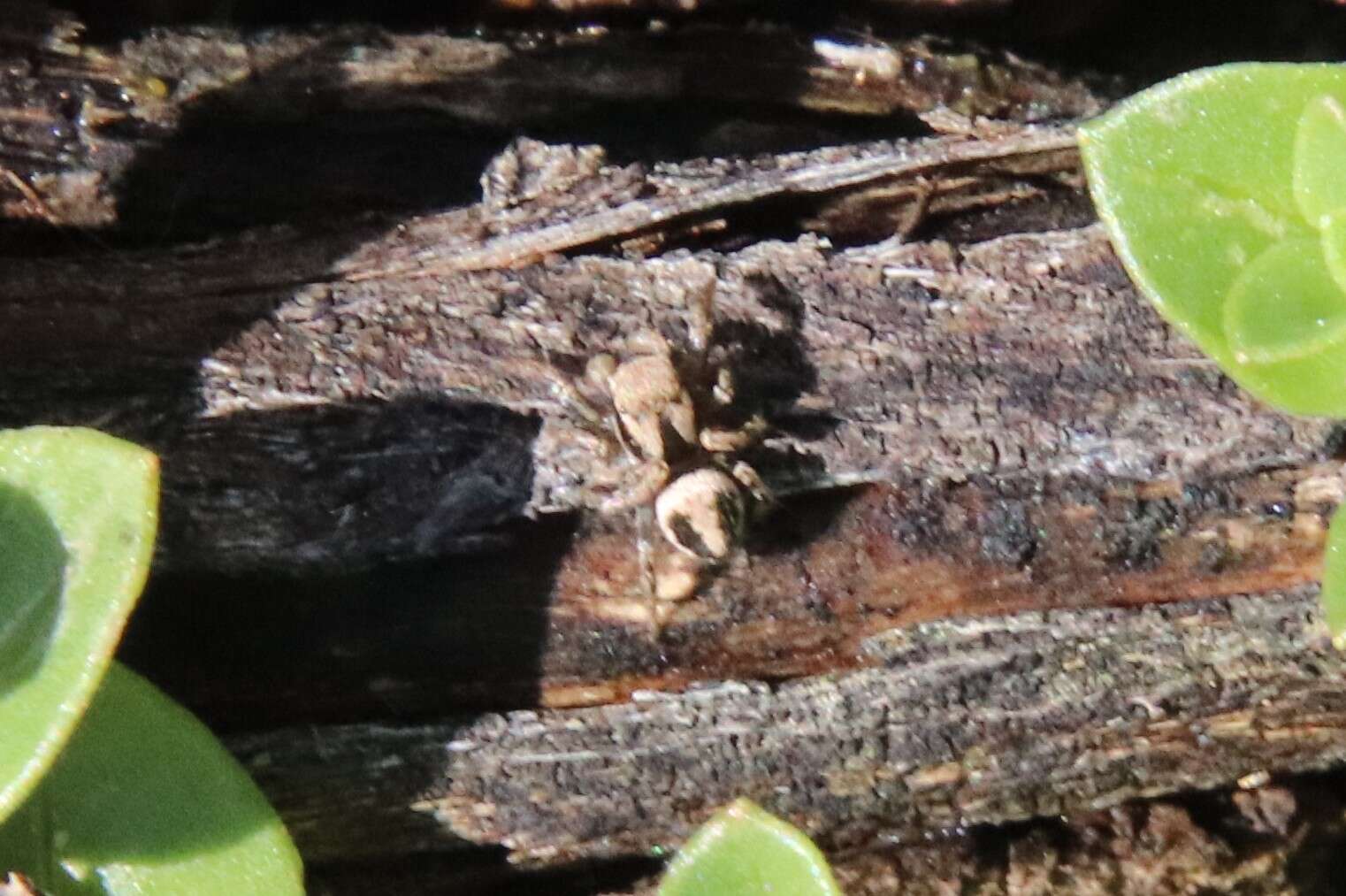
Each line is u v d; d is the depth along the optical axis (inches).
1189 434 5.8
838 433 5.8
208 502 5.7
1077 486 5.8
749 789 5.8
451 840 5.8
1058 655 5.8
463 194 5.9
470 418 5.8
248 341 5.8
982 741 5.8
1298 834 5.9
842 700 5.8
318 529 5.7
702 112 6.0
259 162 5.9
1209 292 5.6
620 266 5.8
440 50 5.9
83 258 5.8
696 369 5.8
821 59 6.1
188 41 5.9
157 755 5.6
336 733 5.8
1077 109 6.1
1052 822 5.9
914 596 5.8
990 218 5.9
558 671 5.8
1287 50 6.4
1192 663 5.8
